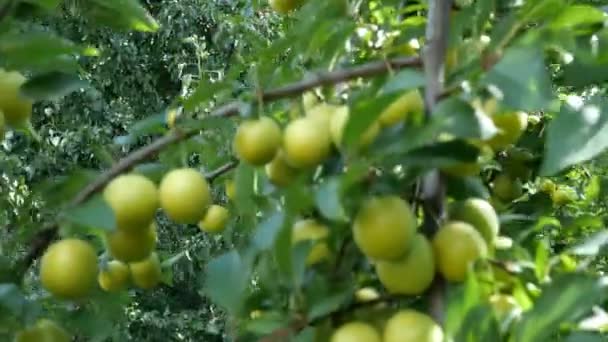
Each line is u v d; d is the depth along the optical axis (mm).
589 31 567
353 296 571
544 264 584
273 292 625
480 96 539
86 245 603
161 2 2566
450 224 567
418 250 547
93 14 703
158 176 622
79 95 2309
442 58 576
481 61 542
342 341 531
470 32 701
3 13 634
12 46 624
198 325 2281
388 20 801
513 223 729
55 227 621
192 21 2479
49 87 628
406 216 535
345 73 603
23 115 654
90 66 2387
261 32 1997
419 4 811
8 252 636
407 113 533
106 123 2363
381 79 603
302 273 555
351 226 569
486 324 486
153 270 709
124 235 609
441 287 560
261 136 591
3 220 729
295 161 595
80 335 701
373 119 506
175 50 2494
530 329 482
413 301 567
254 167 648
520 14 541
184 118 648
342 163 595
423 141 507
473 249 557
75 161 2205
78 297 600
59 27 2098
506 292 581
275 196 681
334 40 686
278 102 738
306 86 608
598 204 949
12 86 640
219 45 2312
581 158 482
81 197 599
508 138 621
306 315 556
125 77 2502
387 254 536
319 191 525
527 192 919
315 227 597
